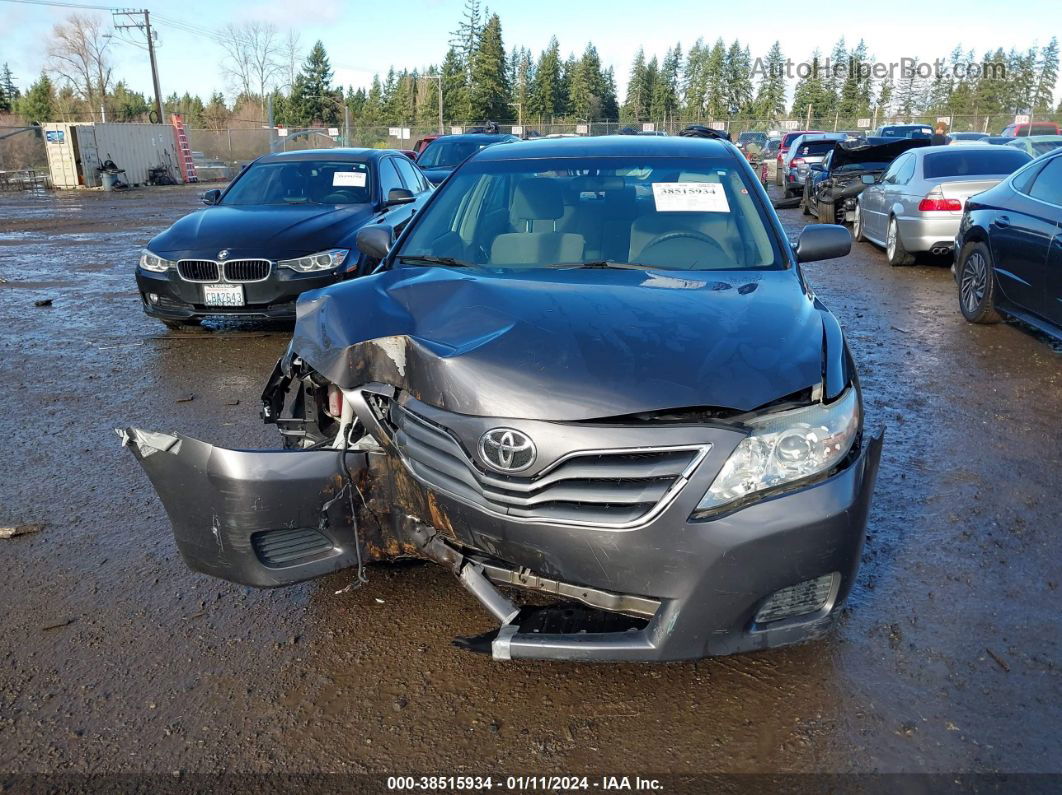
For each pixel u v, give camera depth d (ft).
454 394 7.78
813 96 254.27
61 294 30.76
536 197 12.67
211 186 99.91
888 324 25.40
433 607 10.23
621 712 8.41
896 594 10.52
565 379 7.57
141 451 8.58
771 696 8.64
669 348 8.01
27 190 92.12
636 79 310.86
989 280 23.59
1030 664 9.12
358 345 8.59
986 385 19.11
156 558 11.37
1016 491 13.46
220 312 22.25
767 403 7.54
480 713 8.41
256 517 8.40
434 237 12.38
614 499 7.36
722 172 13.06
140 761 7.73
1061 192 20.35
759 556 7.39
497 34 238.27
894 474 14.12
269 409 10.78
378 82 322.96
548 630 7.96
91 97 200.23
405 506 8.49
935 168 34.45
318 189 27.04
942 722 8.24
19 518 12.52
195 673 8.98
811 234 12.30
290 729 8.16
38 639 9.56
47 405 17.81
